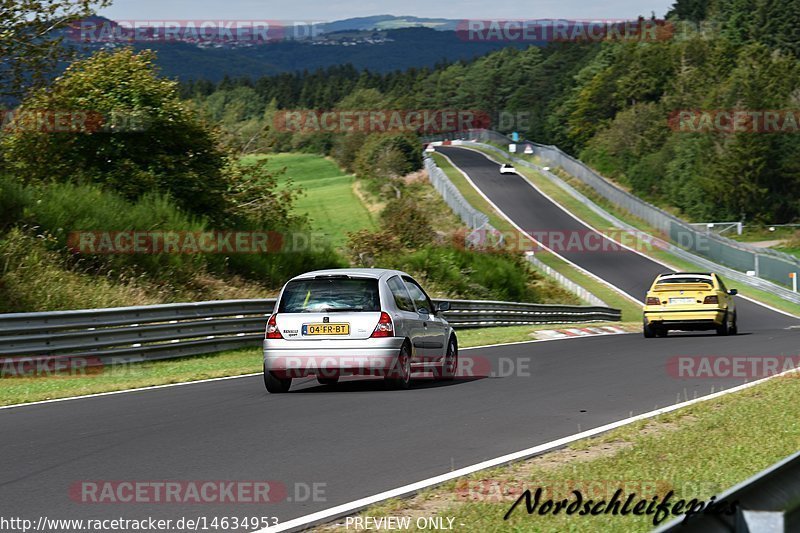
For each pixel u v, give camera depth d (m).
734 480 7.33
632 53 147.50
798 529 4.60
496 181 102.75
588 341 24.52
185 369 18.14
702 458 8.20
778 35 147.88
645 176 114.00
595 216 84.44
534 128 179.50
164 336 20.16
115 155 33.12
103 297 25.16
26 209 27.30
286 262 34.44
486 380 15.30
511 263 49.25
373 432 10.09
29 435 10.06
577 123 152.50
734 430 9.62
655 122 120.69
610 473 7.63
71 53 32.03
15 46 31.00
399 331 13.66
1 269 24.50
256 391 14.03
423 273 42.53
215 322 21.75
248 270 32.78
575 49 185.75
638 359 18.64
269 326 13.71
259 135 36.84
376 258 43.91
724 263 65.94
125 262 28.31
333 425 10.57
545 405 12.18
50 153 32.59
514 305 34.69
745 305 52.47
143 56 33.78
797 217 101.50
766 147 101.12
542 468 8.12
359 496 7.16
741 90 106.56
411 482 7.62
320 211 90.19
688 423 10.46
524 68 195.00
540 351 21.11
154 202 31.56
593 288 57.31
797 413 10.71
